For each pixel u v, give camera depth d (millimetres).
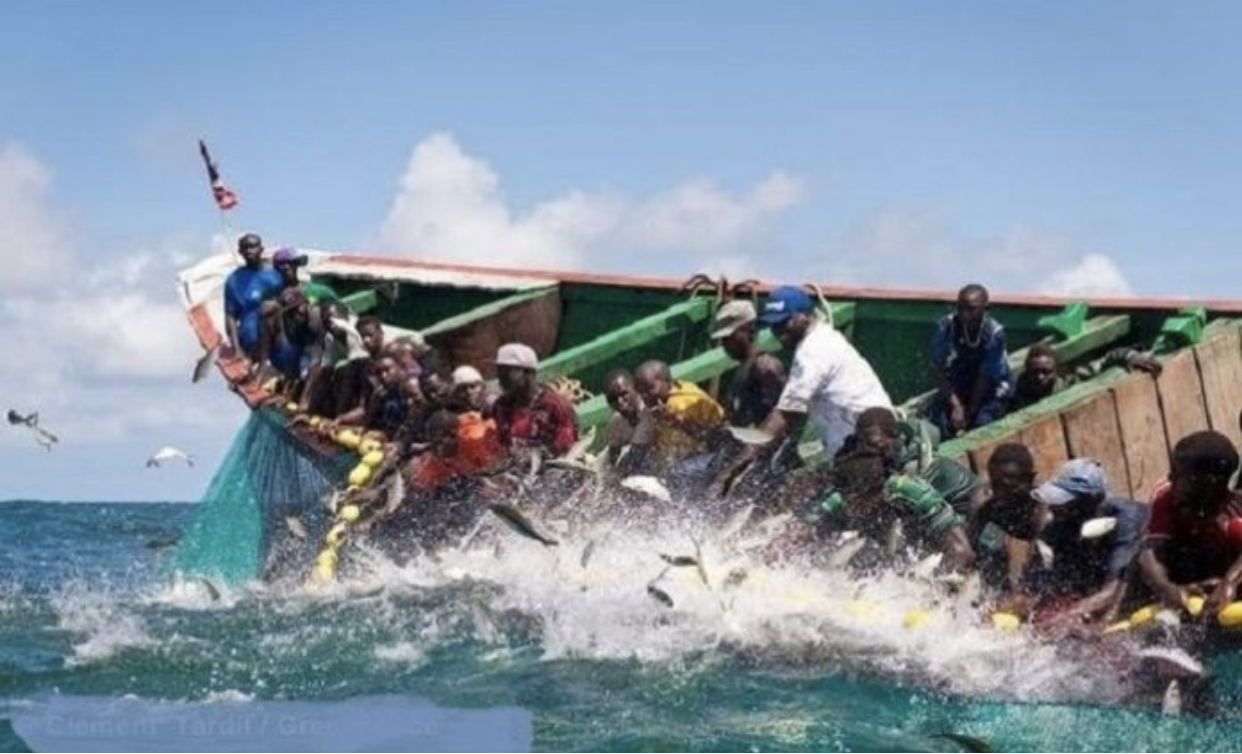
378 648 10922
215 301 21641
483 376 19578
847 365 12883
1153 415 13773
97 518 43875
